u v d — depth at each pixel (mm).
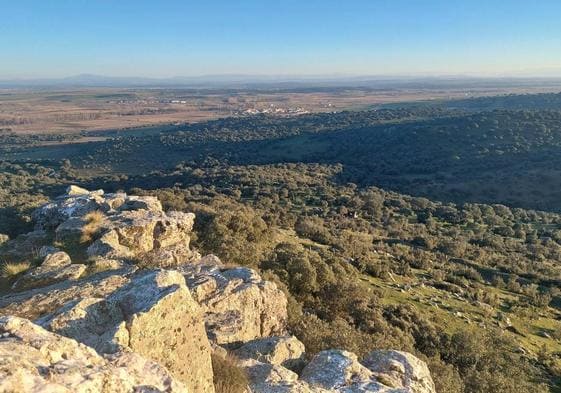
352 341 23938
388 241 101000
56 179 154750
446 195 148250
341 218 117375
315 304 38031
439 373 26672
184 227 29531
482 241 105188
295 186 147125
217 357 13492
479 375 33062
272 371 14648
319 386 14484
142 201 32500
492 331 51438
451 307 58312
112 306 11719
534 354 48031
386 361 17266
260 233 56062
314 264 41719
